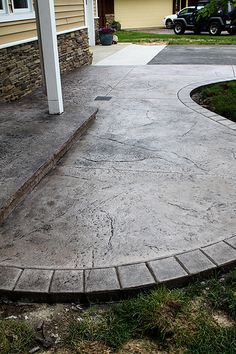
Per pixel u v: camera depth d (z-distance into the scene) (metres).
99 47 13.73
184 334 1.89
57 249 2.52
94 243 2.58
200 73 8.19
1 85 5.79
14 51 6.07
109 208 3.02
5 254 2.47
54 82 4.86
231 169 3.66
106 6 22.03
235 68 8.73
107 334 1.92
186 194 3.21
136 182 3.44
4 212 2.85
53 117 4.92
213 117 5.20
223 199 3.13
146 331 1.93
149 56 11.18
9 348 1.85
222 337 1.87
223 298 2.12
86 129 4.82
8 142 4.05
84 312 2.10
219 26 18.27
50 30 4.61
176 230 2.71
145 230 2.71
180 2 27.30
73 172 3.66
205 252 2.45
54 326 2.00
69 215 2.93
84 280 2.21
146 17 25.72
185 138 4.47
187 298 2.14
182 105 5.80
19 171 3.37
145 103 5.96
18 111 5.25
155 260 2.38
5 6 5.83
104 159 3.95
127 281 2.20
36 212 2.98
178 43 14.60
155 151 4.12
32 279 2.23
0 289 2.15
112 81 7.58
